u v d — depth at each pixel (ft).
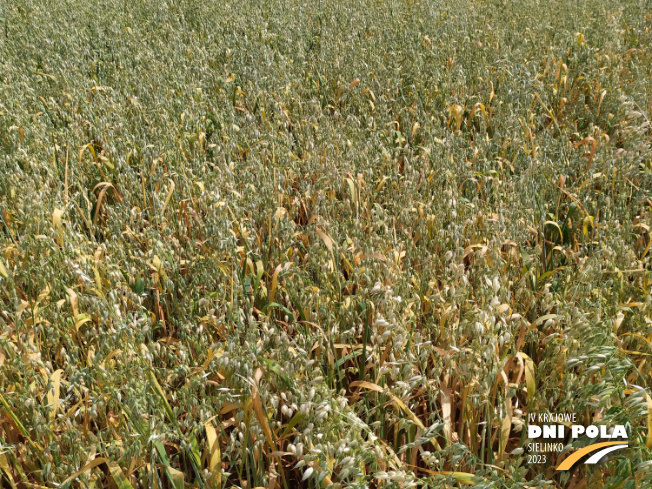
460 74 18.20
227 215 10.99
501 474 6.88
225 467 7.25
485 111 16.87
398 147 14.39
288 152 13.91
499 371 7.07
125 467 6.39
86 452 6.43
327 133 14.56
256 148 14.12
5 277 8.75
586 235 11.29
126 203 11.58
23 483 7.13
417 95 17.58
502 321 8.07
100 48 21.70
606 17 25.90
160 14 25.63
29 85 17.56
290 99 17.47
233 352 7.23
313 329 8.68
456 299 8.59
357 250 10.09
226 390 6.71
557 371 7.72
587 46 21.34
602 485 6.56
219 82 18.49
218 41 22.44
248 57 20.40
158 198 11.53
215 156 14.29
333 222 10.71
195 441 6.29
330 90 18.52
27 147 13.66
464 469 7.19
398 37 23.07
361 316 8.99
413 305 8.98
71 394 7.64
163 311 10.05
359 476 5.79
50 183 13.08
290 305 9.27
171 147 14.16
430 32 23.50
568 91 19.06
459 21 24.68
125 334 7.59
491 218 11.41
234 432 6.66
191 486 6.70
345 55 20.27
